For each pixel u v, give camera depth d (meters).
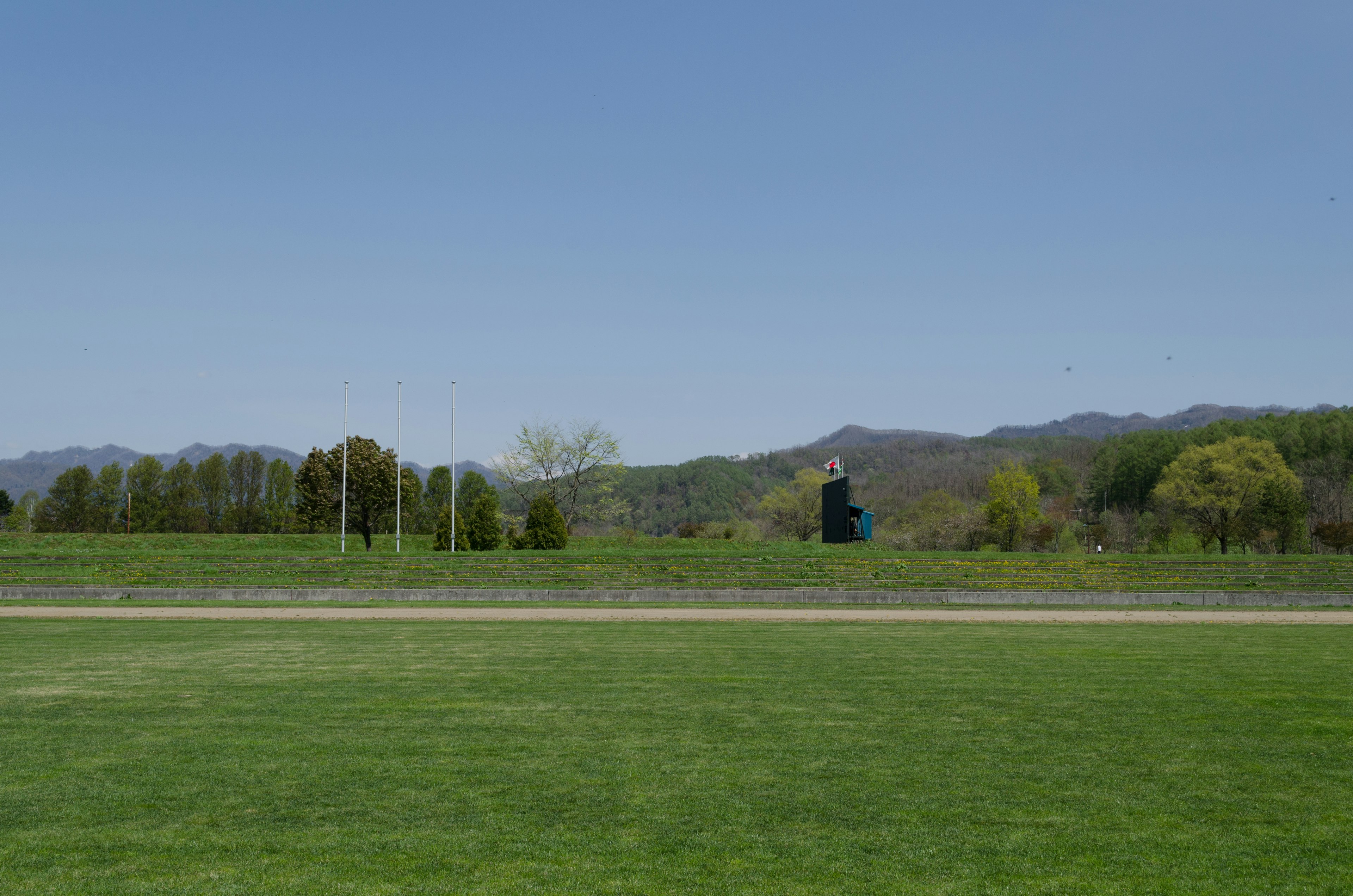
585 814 8.92
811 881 7.32
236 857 7.80
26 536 59.84
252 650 20.59
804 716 13.38
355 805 9.17
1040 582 41.16
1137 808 9.15
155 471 87.69
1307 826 8.64
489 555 44.47
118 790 9.65
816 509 84.38
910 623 28.25
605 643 22.11
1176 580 41.56
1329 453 97.81
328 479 56.44
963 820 8.77
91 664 18.42
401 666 18.22
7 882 7.25
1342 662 19.11
